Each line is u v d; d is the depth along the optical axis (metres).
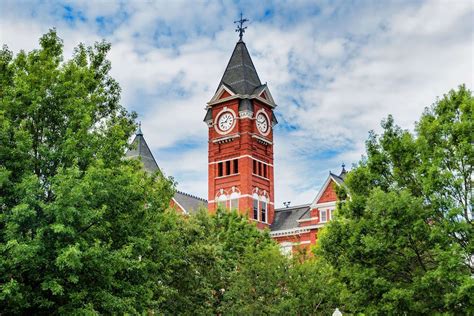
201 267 39.72
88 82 27.39
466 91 29.25
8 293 19.73
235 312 39.97
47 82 24.53
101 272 23.11
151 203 27.95
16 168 22.42
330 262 30.06
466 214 27.36
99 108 28.97
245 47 92.00
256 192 85.31
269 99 89.50
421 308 26.28
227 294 40.62
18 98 23.67
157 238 29.52
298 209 85.81
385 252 27.62
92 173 21.66
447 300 25.05
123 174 25.20
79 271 22.28
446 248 25.89
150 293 26.80
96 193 22.17
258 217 84.50
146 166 74.50
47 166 23.16
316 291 40.25
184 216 43.72
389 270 28.52
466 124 27.61
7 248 19.89
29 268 21.16
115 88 30.41
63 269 21.38
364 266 28.38
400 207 26.77
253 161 86.12
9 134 22.92
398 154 29.83
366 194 30.50
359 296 27.91
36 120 24.08
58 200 20.48
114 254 22.70
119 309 23.75
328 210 76.31
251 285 41.06
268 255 42.47
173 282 38.25
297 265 42.03
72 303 22.25
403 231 26.95
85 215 21.09
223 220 52.62
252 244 48.97
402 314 26.98
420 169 27.98
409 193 27.59
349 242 28.14
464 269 26.20
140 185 27.42
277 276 41.03
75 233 21.02
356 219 29.45
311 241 76.75
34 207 20.94
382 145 30.69
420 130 29.73
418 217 26.88
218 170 86.88
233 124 86.38
